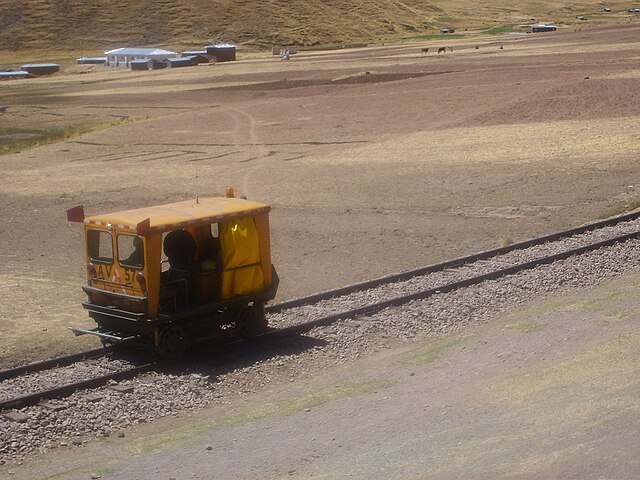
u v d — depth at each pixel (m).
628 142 41.94
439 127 52.78
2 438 12.35
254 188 37.00
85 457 11.77
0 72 133.12
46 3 172.38
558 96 58.41
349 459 10.78
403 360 14.94
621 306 16.66
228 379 14.84
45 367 15.40
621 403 11.40
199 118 64.69
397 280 20.55
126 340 15.62
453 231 26.95
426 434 11.32
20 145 56.91
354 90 75.44
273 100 73.56
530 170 36.97
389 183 36.34
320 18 184.75
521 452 10.25
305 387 14.17
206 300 16.22
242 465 10.97
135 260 15.45
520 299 18.61
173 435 12.30
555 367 13.34
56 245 27.59
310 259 24.31
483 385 13.06
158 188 38.16
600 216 27.84
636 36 129.75
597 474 9.35
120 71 131.75
